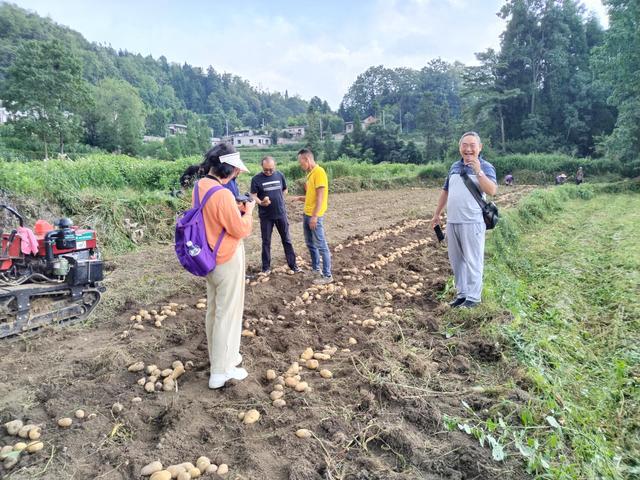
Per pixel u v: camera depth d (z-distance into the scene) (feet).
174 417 10.73
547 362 13.74
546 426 10.40
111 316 18.33
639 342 15.61
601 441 10.28
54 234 16.88
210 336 12.48
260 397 11.86
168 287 22.13
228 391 11.98
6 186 29.58
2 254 16.62
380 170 108.06
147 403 11.60
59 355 14.60
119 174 43.34
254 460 9.30
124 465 9.23
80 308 17.58
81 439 10.14
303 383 12.30
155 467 8.98
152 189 45.44
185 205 38.32
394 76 422.41
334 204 61.72
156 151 210.59
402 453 9.74
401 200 67.56
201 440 10.11
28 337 15.74
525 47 178.50
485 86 182.70
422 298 19.69
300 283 22.22
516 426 10.41
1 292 14.98
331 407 11.35
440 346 14.93
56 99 145.28
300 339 15.48
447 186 18.33
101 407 11.46
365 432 10.36
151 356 14.58
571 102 177.68
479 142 16.48
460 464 9.34
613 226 41.52
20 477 8.93
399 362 13.71
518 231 35.01
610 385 12.84
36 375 13.24
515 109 183.32
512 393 11.69
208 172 11.77
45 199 30.86
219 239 11.34
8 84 142.82
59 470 9.15
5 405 11.50
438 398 11.80
